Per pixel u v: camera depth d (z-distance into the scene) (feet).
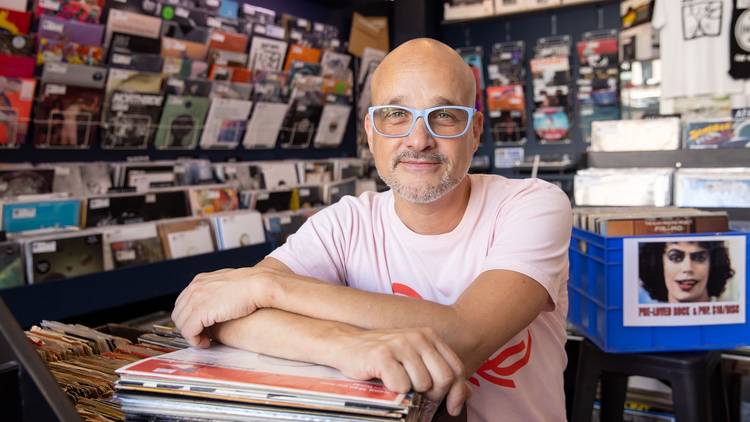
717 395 6.86
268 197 11.98
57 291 7.49
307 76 13.23
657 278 6.15
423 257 4.18
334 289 3.12
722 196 9.33
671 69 13.92
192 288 3.34
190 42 10.64
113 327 3.90
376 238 4.34
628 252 6.10
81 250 8.16
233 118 11.93
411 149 3.67
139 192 9.60
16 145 8.90
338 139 15.29
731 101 13.38
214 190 10.77
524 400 3.95
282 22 13.47
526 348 3.98
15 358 2.05
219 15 11.76
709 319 6.21
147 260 9.07
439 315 3.06
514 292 3.38
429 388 2.50
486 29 17.74
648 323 6.19
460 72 3.71
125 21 9.59
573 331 8.16
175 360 2.74
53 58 8.79
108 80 9.43
